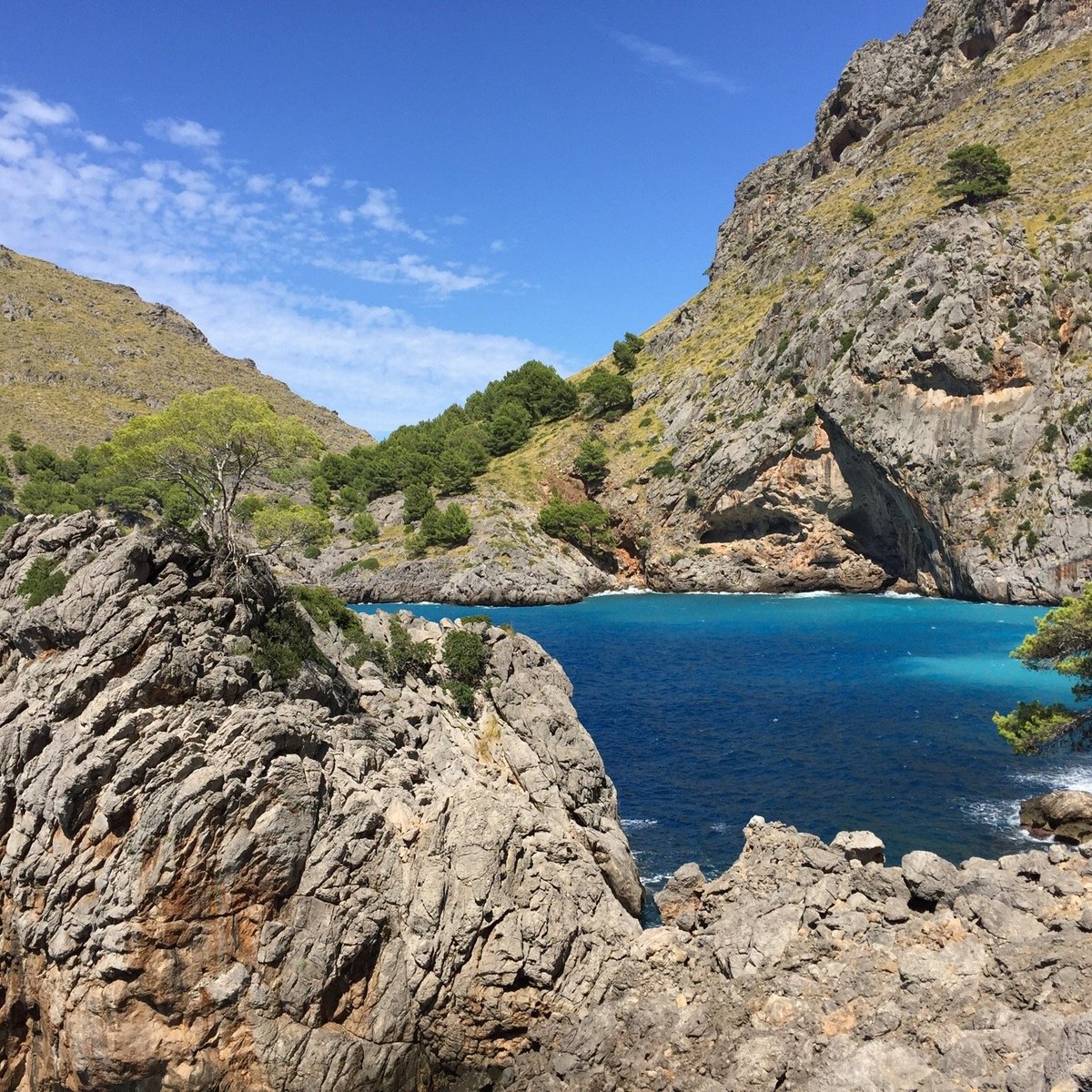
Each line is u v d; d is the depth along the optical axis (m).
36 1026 27.50
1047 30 166.75
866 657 83.38
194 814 25.56
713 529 147.50
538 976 27.64
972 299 113.81
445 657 43.91
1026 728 37.06
